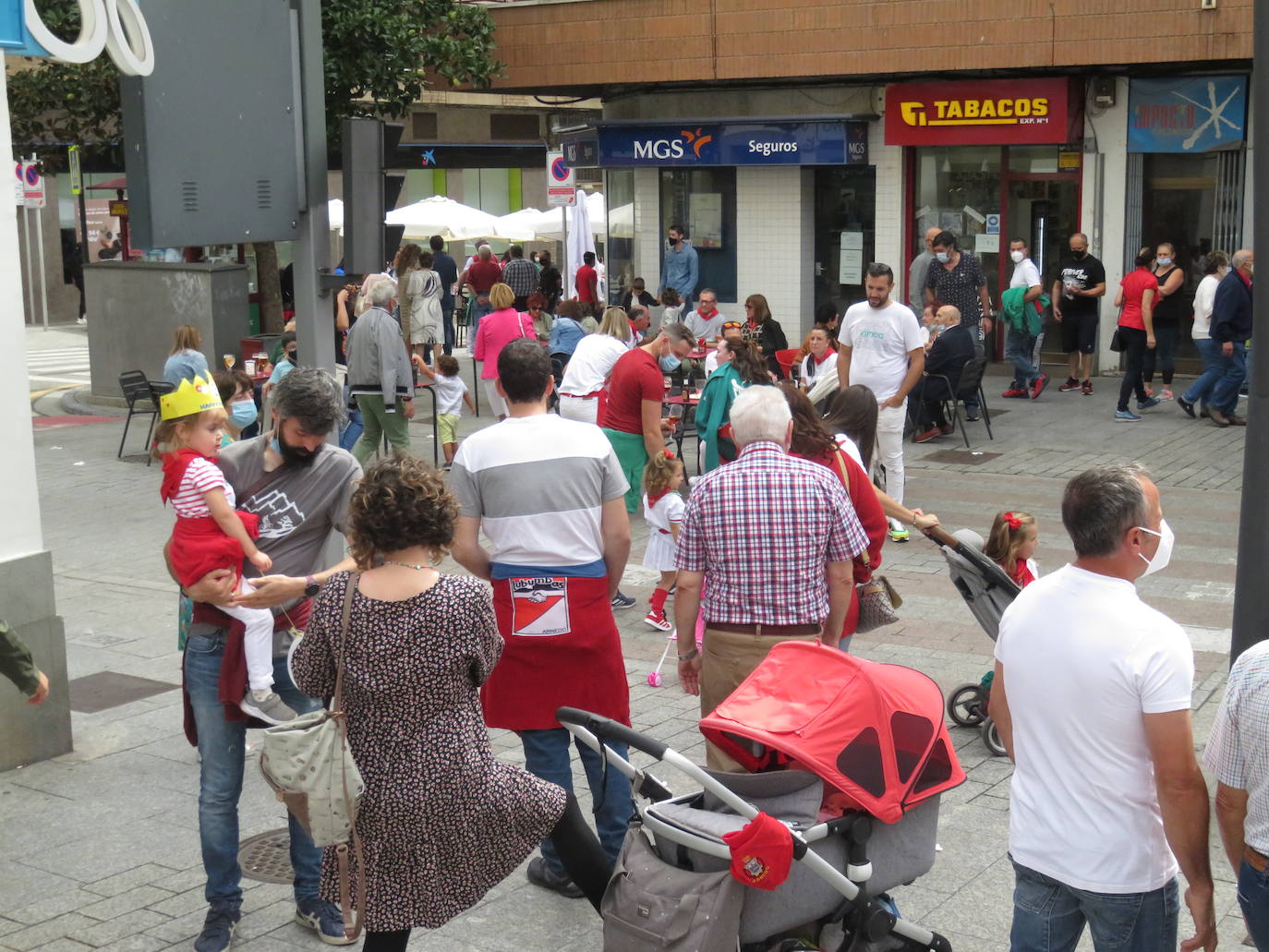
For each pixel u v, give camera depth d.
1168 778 3.56
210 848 5.07
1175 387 18.81
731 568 5.31
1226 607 9.61
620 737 4.27
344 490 5.27
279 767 4.01
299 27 7.33
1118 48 18.05
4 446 6.68
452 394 15.19
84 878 5.70
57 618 6.98
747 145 21.69
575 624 5.32
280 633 5.24
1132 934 3.68
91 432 17.88
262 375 16.44
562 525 5.30
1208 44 17.48
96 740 7.29
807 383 13.75
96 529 12.57
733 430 5.46
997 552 7.12
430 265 20.50
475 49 21.06
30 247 36.22
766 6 20.45
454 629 4.07
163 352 19.42
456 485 5.34
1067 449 15.26
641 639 9.20
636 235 23.94
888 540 11.73
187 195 6.80
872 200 21.72
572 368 12.18
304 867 5.19
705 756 6.98
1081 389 18.84
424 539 4.09
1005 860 5.80
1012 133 19.75
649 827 4.21
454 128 40.09
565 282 26.97
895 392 11.55
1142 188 19.56
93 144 21.92
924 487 13.61
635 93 23.41
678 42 21.19
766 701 4.42
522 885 5.63
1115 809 3.64
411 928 4.23
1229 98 18.47
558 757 5.41
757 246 22.50
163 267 19.28
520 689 5.35
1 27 6.10
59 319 36.91
